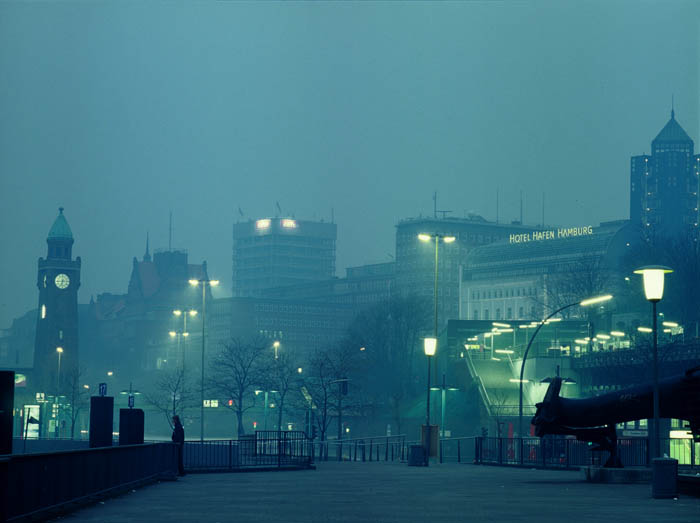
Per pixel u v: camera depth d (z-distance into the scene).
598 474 50.47
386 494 40.91
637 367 151.62
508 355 196.25
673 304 175.00
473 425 183.75
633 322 183.75
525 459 75.25
